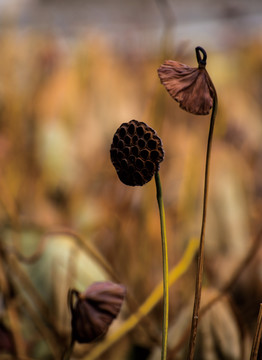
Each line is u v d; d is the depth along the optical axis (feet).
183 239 10.44
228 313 7.27
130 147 4.81
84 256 8.82
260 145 14.01
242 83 16.97
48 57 14.51
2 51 13.71
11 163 11.32
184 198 10.36
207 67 17.60
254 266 9.49
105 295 5.12
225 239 10.61
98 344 7.27
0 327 6.75
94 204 11.74
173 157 11.45
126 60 15.46
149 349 7.81
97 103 14.12
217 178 11.23
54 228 8.98
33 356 7.88
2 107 12.11
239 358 7.18
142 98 14.44
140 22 18.01
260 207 11.51
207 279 9.07
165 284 5.08
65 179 12.45
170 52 9.12
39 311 8.10
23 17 20.45
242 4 24.95
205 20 24.80
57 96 13.74
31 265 8.62
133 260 9.44
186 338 6.47
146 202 9.47
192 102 4.81
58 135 12.85
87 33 16.01
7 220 9.86
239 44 20.52
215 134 12.04
